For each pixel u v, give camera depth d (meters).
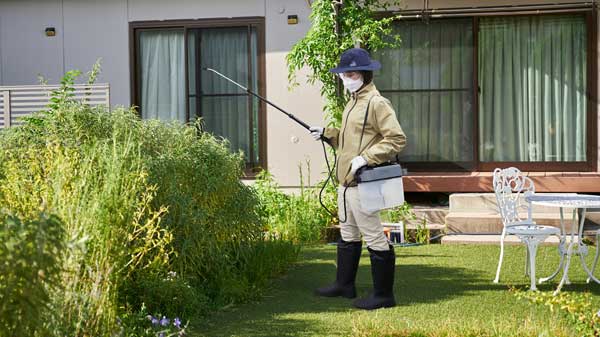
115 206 4.19
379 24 8.83
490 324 4.87
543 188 9.12
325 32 8.91
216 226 6.19
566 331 4.46
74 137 5.96
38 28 10.20
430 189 9.27
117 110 6.37
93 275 4.04
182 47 10.09
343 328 5.03
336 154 6.28
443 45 9.59
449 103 9.61
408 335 4.51
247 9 9.88
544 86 9.50
